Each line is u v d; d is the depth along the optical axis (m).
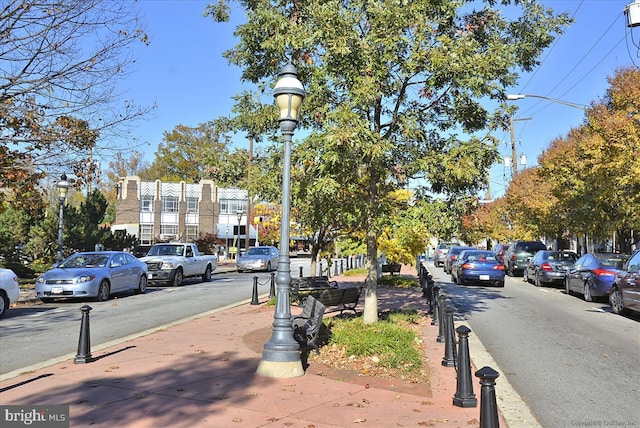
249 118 11.01
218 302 16.56
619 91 19.12
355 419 5.52
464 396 5.98
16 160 14.18
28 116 13.01
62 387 6.70
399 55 9.03
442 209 9.10
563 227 29.75
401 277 21.45
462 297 17.95
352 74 8.80
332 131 7.86
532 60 10.59
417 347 8.93
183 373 7.37
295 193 9.02
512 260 28.45
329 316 12.12
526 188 35.12
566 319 13.08
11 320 12.98
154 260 22.36
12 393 6.48
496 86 9.16
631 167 16.70
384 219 8.77
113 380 7.02
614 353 9.19
